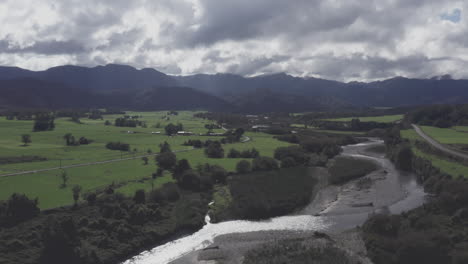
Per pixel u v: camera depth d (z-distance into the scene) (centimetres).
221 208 10394
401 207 10100
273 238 8212
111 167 13900
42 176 12081
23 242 7219
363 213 9769
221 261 7169
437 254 6556
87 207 9175
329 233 8412
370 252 7106
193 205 10194
